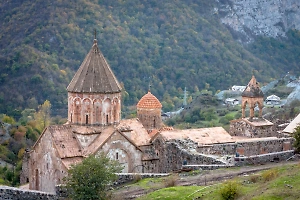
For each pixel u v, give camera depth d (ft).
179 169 327.47
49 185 331.98
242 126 430.20
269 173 247.70
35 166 344.08
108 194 263.90
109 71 347.56
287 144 393.91
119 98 349.82
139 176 304.91
